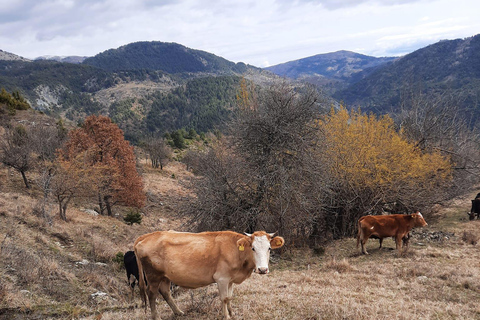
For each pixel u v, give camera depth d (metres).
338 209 18.27
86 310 7.25
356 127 18.77
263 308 6.86
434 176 21.09
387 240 16.52
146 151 63.53
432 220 20.95
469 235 15.61
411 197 19.03
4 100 59.88
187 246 5.93
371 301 7.81
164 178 50.66
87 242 16.31
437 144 25.27
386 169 17.09
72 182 20.47
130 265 10.45
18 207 17.92
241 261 5.89
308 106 16.89
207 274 5.93
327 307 6.82
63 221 19.55
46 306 7.21
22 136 32.50
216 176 16.64
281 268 13.77
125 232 22.23
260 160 16.44
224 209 16.38
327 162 17.34
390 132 19.67
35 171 32.94
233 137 17.19
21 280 8.77
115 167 27.02
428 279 10.13
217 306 6.93
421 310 7.35
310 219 15.98
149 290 6.21
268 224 16.27
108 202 29.44
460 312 7.30
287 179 15.90
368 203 17.77
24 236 13.60
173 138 83.69
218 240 5.96
